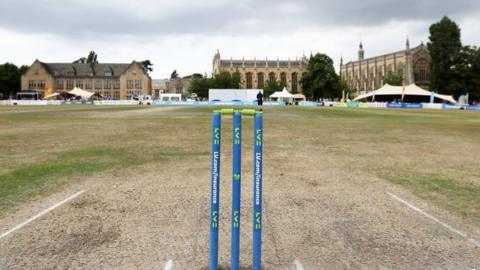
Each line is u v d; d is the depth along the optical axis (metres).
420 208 5.59
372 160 9.80
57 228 4.66
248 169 8.43
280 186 6.86
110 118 27.67
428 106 67.50
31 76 115.25
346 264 3.73
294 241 4.30
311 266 3.67
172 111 41.59
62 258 3.82
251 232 4.58
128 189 6.56
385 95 77.38
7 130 17.58
